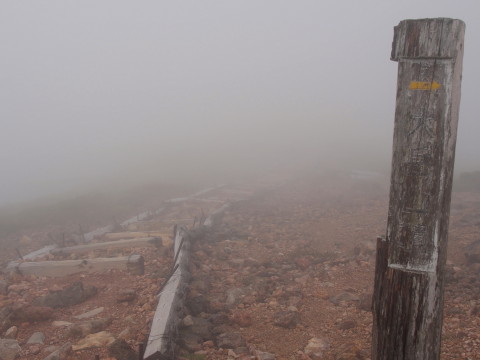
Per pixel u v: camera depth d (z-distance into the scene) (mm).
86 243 10766
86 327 5688
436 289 2512
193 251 9266
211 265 8562
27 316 6031
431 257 2482
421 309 2512
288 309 6301
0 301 6832
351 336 5414
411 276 2510
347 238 10523
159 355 4598
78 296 6781
